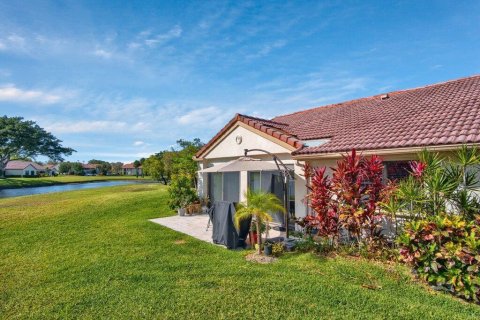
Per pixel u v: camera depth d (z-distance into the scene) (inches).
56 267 412.8
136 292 326.0
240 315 273.7
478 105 507.5
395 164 488.4
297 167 627.5
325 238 464.8
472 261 296.5
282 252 464.4
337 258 421.4
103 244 531.5
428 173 374.9
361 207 423.8
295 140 626.8
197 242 549.6
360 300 297.9
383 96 851.4
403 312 272.5
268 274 374.6
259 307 287.6
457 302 292.2
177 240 569.0
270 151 692.1
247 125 753.6
